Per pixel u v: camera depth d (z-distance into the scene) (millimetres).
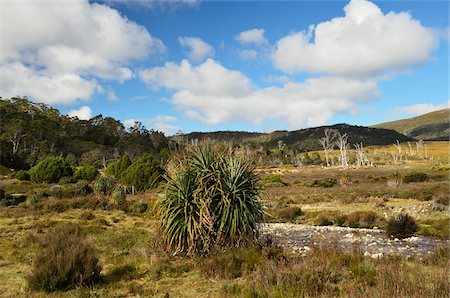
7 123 100250
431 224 18422
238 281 8031
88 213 20094
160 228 10625
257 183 11195
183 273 8898
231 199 10148
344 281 7141
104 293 7418
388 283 6488
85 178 51375
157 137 131125
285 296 6367
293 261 8641
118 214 21219
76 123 134875
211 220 9820
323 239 12352
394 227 16828
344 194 36094
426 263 9492
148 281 8406
